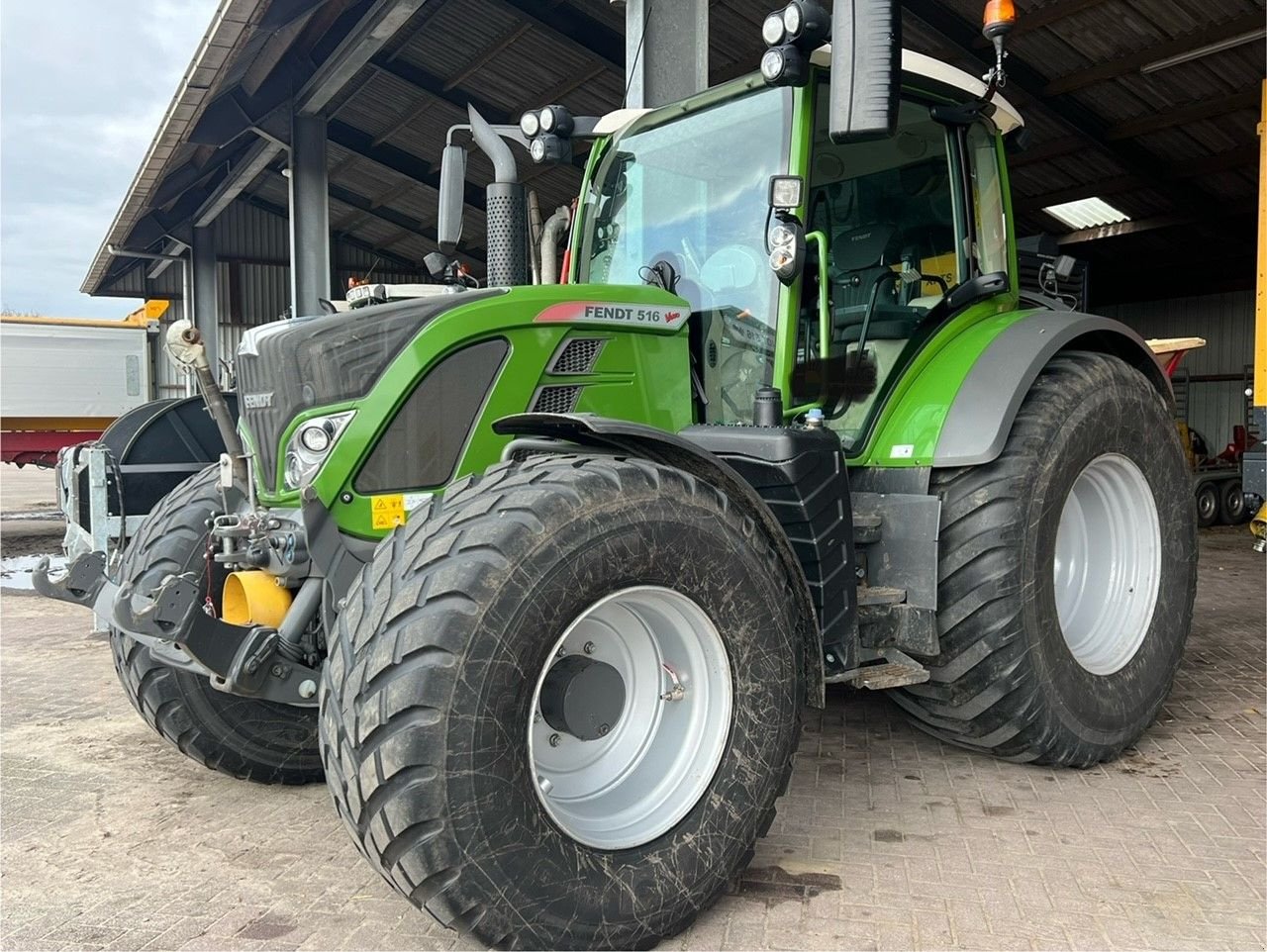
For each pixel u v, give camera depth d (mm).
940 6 8570
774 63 2592
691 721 2256
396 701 1836
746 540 2275
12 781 3221
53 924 2262
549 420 2172
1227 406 15609
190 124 9500
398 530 2131
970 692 2975
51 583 2881
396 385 2438
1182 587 3494
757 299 2867
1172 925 2188
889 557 2967
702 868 2146
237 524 2576
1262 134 6402
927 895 2340
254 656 2268
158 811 2951
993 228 3529
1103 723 3119
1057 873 2445
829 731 3580
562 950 1965
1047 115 10062
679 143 3139
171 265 21031
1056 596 3361
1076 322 3230
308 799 3057
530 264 3531
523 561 1941
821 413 2656
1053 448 3004
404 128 13352
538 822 1938
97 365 13594
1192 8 8227
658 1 5316
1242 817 2779
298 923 2250
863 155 3072
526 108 12008
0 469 24719
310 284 10562
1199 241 13672
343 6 8641
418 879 1849
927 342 3230
